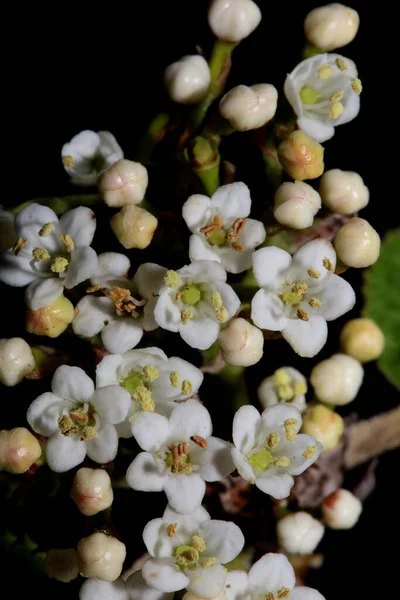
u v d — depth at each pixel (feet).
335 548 0.53
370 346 0.52
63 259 0.49
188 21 0.58
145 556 0.50
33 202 0.51
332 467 0.52
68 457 0.48
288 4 0.58
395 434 0.53
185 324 0.49
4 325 0.51
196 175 0.51
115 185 0.50
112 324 0.49
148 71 0.58
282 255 0.49
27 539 0.52
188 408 0.48
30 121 0.58
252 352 0.49
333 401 0.52
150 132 0.53
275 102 0.51
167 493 0.48
